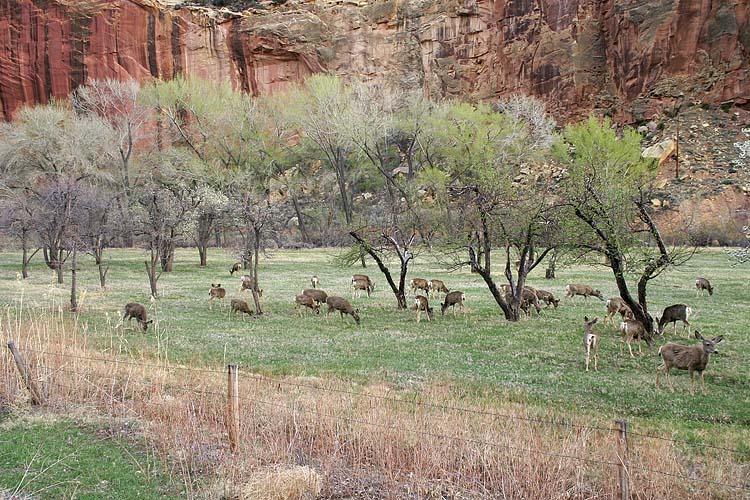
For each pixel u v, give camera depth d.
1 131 53.72
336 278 39.06
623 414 11.41
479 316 24.36
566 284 35.09
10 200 40.84
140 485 7.65
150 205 34.25
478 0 91.69
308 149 73.00
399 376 14.11
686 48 72.75
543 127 59.78
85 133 51.94
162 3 96.75
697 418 11.24
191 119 67.19
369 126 59.22
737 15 70.19
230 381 8.59
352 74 95.62
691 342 18.42
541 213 22.70
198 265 49.28
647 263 18.84
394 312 25.69
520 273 23.45
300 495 7.35
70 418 10.06
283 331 20.66
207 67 96.56
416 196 54.91
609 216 19.06
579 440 8.78
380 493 7.64
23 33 95.31
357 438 8.84
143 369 11.95
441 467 8.20
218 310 25.92
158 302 28.08
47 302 26.09
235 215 30.97
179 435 9.07
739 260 18.09
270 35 94.88
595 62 80.44
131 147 55.47
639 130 72.06
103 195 40.81
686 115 70.88
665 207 56.47
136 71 95.38
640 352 16.75
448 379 13.88
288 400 10.62
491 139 54.84
